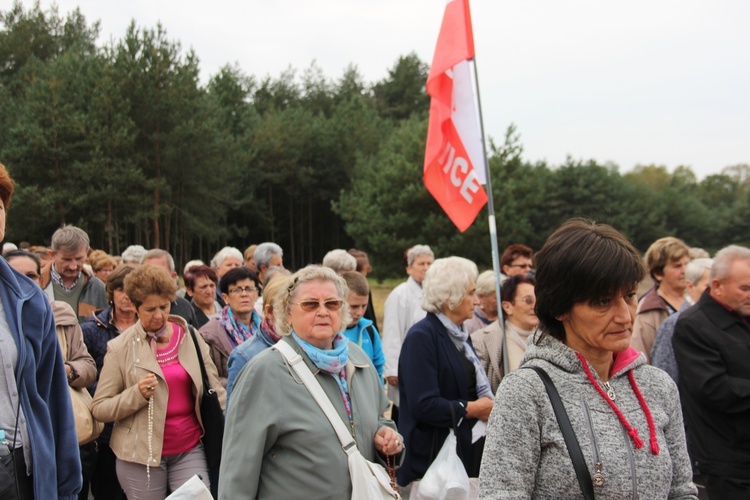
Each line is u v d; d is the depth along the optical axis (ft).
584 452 5.71
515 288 14.65
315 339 9.00
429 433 12.11
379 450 9.16
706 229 167.84
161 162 105.40
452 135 18.29
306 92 212.02
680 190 179.73
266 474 8.50
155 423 12.59
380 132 162.61
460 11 18.19
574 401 5.91
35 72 123.34
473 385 12.66
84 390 13.16
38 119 95.14
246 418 8.54
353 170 149.38
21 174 93.91
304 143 153.07
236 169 124.57
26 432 8.13
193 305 19.70
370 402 9.44
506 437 5.90
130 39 102.17
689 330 11.80
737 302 11.52
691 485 6.12
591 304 5.83
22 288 8.62
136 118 103.09
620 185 163.63
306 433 8.42
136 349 12.94
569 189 155.74
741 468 11.15
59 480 8.84
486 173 17.31
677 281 16.75
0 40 139.44
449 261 12.68
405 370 12.30
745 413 11.10
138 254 25.61
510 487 5.72
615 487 5.62
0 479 7.59
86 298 18.83
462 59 17.98
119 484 13.94
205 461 13.20
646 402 6.10
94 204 96.63
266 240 165.78
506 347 14.71
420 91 221.25
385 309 20.01
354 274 16.72
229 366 11.20
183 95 104.68
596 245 5.85
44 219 94.58
